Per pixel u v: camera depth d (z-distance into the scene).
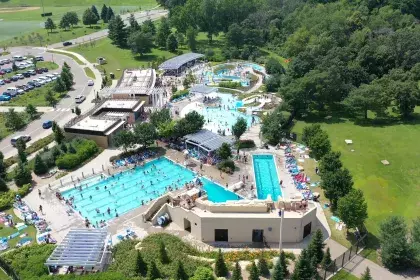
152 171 123.94
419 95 155.75
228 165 122.62
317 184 113.38
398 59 193.12
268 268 81.75
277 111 149.62
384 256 81.94
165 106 169.25
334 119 160.12
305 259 75.56
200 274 74.88
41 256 84.19
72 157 125.56
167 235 93.06
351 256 85.56
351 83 174.00
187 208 94.69
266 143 137.88
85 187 116.06
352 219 88.44
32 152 134.88
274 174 121.06
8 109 173.00
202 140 130.38
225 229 91.00
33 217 101.44
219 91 191.75
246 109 168.88
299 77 184.00
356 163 126.44
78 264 80.31
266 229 90.50
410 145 136.38
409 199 107.94
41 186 116.06
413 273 80.62
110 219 101.38
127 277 78.31
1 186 112.62
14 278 79.31
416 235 84.56
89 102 179.50
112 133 139.00
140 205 107.56
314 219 93.56
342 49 192.25
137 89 174.50
